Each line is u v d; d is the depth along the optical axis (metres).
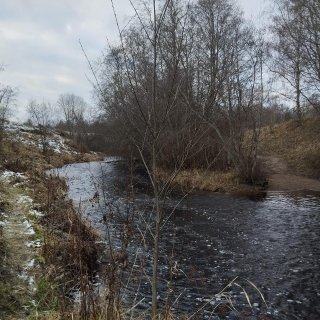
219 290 8.00
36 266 6.95
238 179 22.12
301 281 8.59
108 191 16.48
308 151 30.17
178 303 7.23
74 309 5.46
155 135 3.91
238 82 21.20
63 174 23.62
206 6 14.77
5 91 36.22
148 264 9.06
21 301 5.83
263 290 8.09
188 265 9.37
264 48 24.66
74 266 6.86
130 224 5.65
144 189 19.00
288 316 6.99
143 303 6.91
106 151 38.03
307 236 12.29
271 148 36.06
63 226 8.83
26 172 18.98
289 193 21.19
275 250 10.80
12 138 31.55
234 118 21.73
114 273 5.07
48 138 37.34
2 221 9.39
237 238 11.93
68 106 71.12
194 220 14.18
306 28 24.95
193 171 22.33
